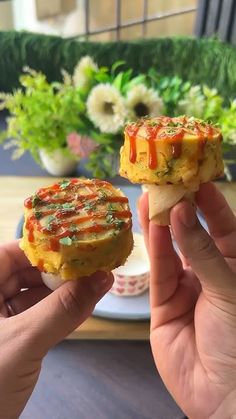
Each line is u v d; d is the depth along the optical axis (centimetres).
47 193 20
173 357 24
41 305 19
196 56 56
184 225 20
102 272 19
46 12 64
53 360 30
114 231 18
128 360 30
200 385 23
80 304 19
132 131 21
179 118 22
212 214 25
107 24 63
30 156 49
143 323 29
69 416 27
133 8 63
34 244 19
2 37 56
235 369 22
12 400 20
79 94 43
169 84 43
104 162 43
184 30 65
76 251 18
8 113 57
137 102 40
